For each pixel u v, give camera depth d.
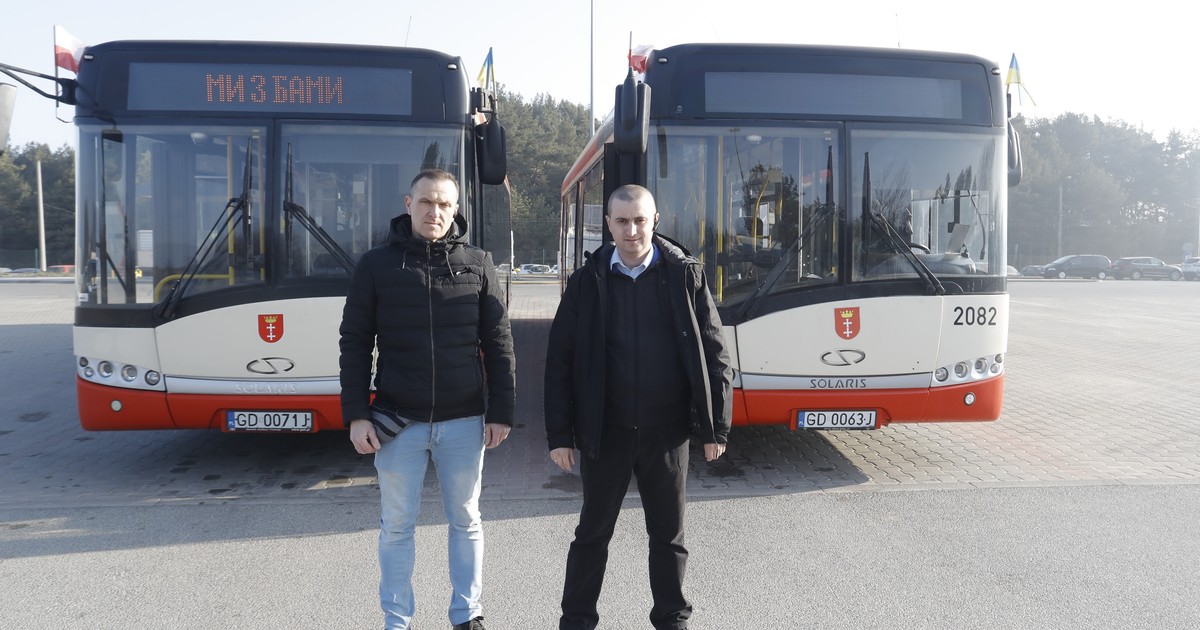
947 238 6.04
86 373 5.87
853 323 5.93
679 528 3.45
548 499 5.75
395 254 3.41
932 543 4.88
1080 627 3.79
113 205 5.80
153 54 5.84
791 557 4.65
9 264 62.59
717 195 5.93
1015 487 6.02
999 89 6.13
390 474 3.41
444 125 6.00
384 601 3.45
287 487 6.03
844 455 6.99
